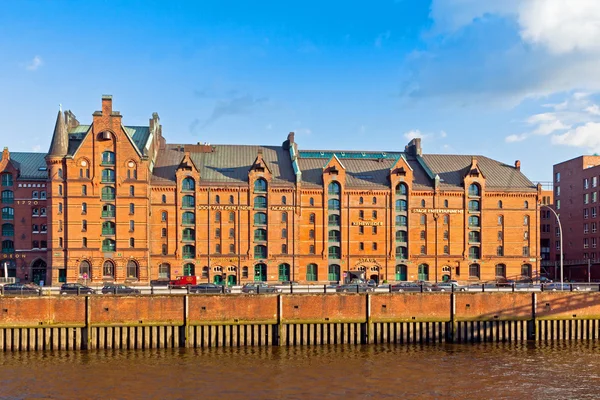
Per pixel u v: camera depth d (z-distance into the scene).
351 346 65.56
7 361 57.59
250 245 97.50
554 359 60.00
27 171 100.88
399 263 101.06
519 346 66.31
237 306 65.19
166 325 64.06
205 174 99.62
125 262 93.00
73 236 92.06
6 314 61.62
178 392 48.22
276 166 103.50
